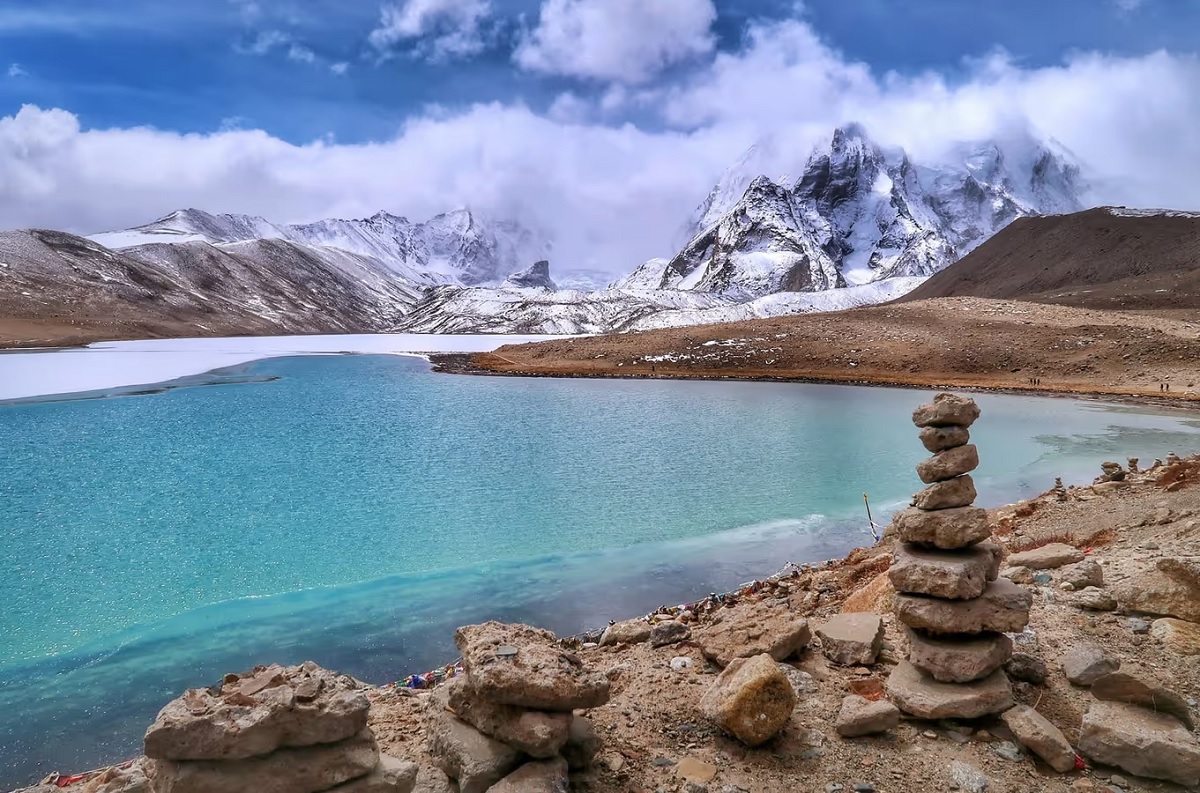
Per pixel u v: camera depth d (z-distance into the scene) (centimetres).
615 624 804
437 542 1350
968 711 514
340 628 946
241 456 2272
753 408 3597
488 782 422
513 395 4284
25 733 692
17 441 2580
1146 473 1493
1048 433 2627
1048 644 636
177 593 1077
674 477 1936
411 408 3634
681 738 519
